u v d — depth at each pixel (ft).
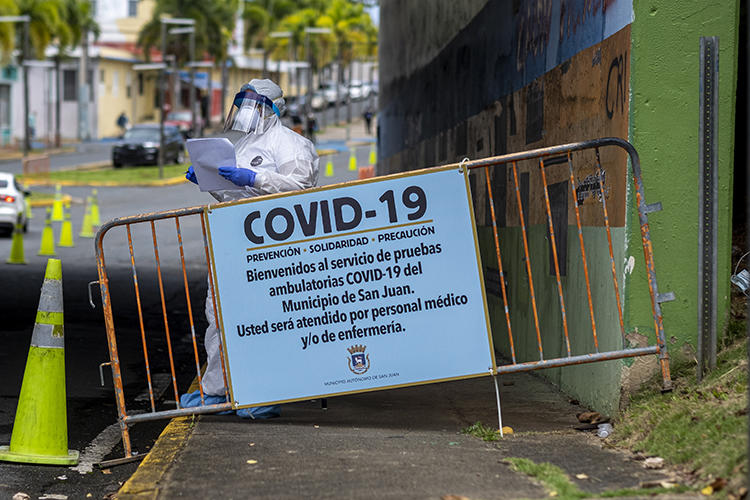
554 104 25.53
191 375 30.37
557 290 25.09
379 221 19.53
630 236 19.48
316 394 19.77
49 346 19.75
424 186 19.47
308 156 21.43
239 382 19.85
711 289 19.25
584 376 22.63
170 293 49.01
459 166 19.44
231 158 20.42
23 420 19.71
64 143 229.25
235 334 19.80
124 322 39.70
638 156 19.27
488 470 16.63
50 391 19.74
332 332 19.72
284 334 19.76
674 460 16.28
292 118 218.79
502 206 32.07
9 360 30.30
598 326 21.38
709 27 19.49
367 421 21.61
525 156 19.34
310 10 291.79
